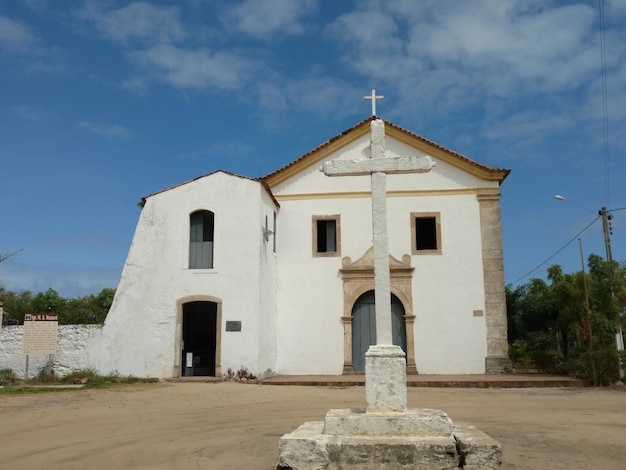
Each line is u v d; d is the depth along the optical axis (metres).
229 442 8.69
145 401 12.77
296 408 11.97
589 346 17.36
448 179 19.50
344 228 19.67
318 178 20.00
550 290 20.59
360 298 19.45
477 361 18.47
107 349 17.33
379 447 6.56
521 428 9.59
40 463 7.63
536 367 20.52
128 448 8.38
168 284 17.48
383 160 8.12
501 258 18.92
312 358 19.05
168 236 17.77
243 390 14.68
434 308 18.86
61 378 16.92
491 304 18.70
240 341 17.03
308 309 19.33
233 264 17.42
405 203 19.53
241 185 17.83
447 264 19.06
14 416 10.96
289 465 6.57
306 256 19.64
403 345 19.02
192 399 13.12
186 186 18.02
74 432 9.55
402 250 19.30
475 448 6.48
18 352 17.55
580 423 10.03
